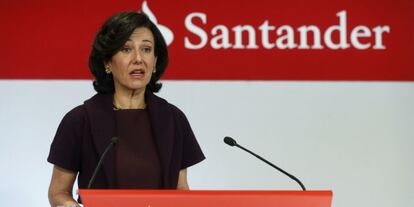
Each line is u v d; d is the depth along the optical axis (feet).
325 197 11.76
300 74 26.23
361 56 26.37
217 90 26.11
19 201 25.44
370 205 26.27
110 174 15.05
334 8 26.32
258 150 26.00
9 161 25.53
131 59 15.17
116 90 15.96
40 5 25.89
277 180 26.00
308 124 26.21
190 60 26.09
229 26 26.18
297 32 26.27
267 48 26.20
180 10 26.12
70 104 25.82
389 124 26.40
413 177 26.37
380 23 26.43
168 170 15.34
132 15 15.38
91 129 15.37
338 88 26.35
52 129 25.73
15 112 25.66
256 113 26.12
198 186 25.79
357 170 26.27
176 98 26.00
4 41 25.71
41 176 25.58
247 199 11.67
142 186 15.11
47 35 25.84
